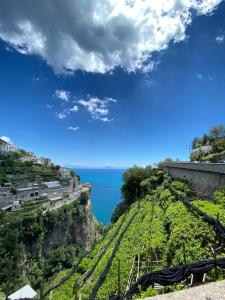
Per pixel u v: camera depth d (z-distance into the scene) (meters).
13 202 70.06
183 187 28.94
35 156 152.25
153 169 48.72
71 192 103.69
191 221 16.75
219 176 21.70
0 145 129.00
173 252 14.55
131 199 47.97
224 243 13.19
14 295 19.55
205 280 10.28
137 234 22.39
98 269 18.69
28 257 55.22
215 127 70.31
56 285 20.52
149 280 10.02
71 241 76.75
